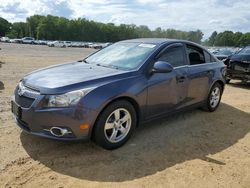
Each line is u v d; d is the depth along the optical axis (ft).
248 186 11.69
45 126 12.64
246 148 15.35
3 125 16.37
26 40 244.22
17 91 14.03
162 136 16.20
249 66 33.01
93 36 394.32
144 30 353.72
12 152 13.25
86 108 12.63
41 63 56.59
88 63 17.15
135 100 14.44
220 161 13.64
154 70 15.21
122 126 14.40
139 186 11.16
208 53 20.83
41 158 12.87
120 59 16.47
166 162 13.19
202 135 16.79
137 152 13.99
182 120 19.17
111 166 12.53
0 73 36.19
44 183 11.03
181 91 17.43
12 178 11.24
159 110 16.11
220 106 23.59
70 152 13.56
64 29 380.37
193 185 11.46
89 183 11.18
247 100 26.73
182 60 17.89
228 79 35.81
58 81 13.28
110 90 13.30
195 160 13.56
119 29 404.16
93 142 14.14
